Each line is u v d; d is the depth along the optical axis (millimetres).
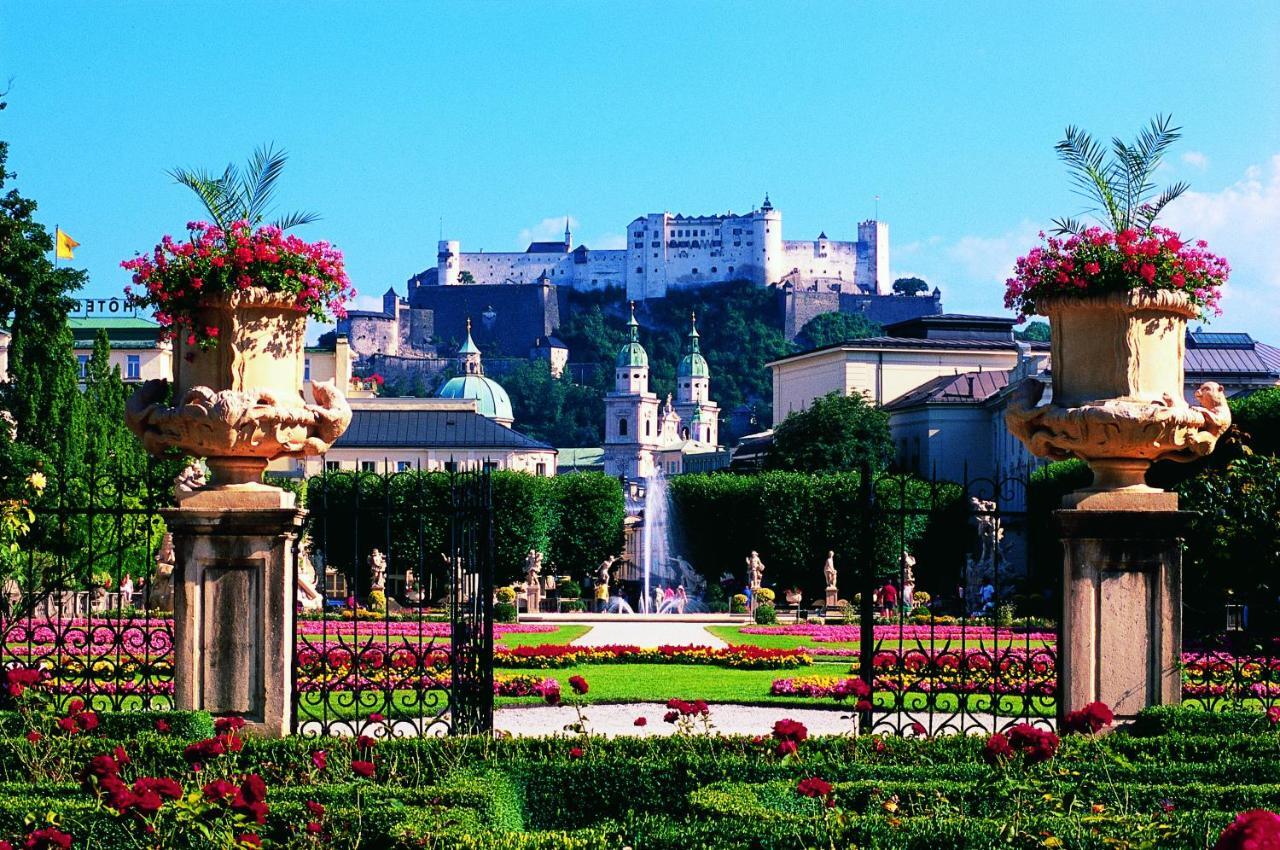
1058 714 24656
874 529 25859
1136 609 24391
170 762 21578
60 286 74125
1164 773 20859
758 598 97188
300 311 24422
